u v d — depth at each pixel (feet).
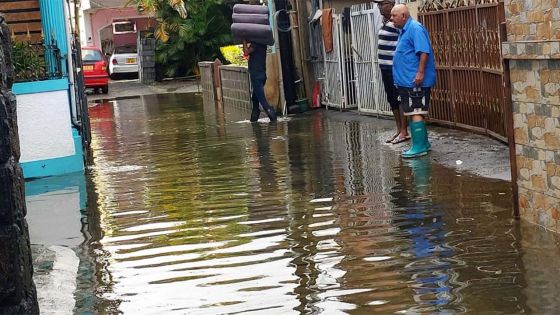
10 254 17.13
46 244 32.17
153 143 62.34
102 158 55.67
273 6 75.82
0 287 17.12
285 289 24.76
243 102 85.87
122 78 163.73
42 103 48.73
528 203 29.81
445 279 24.45
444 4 53.93
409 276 25.03
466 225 30.30
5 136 17.06
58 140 49.19
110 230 34.17
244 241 30.71
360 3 75.82
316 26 75.66
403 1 59.88
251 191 40.06
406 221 31.65
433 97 56.39
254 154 52.29
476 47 49.67
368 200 35.88
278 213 34.81
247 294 24.58
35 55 49.06
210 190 41.16
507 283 23.59
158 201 39.42
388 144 51.13
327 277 25.58
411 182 38.83
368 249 28.30
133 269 28.17
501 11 30.60
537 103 28.60
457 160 42.98
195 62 150.51
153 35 151.33
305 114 74.69
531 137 29.17
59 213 38.14
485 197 34.40
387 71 50.21
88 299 25.14
